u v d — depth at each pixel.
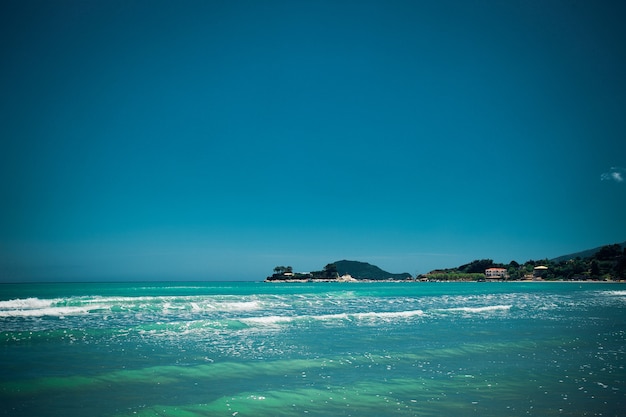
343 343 15.51
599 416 8.09
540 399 9.16
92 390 9.21
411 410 8.38
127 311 24.25
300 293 50.78
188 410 8.09
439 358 13.26
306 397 9.13
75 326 17.97
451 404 8.77
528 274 189.00
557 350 14.82
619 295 52.66
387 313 25.30
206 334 16.92
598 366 12.48
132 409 8.05
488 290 73.12
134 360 12.13
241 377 10.67
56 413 7.73
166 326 18.16
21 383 9.51
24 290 51.16
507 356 13.69
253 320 20.47
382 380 10.62
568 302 38.84
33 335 15.37
